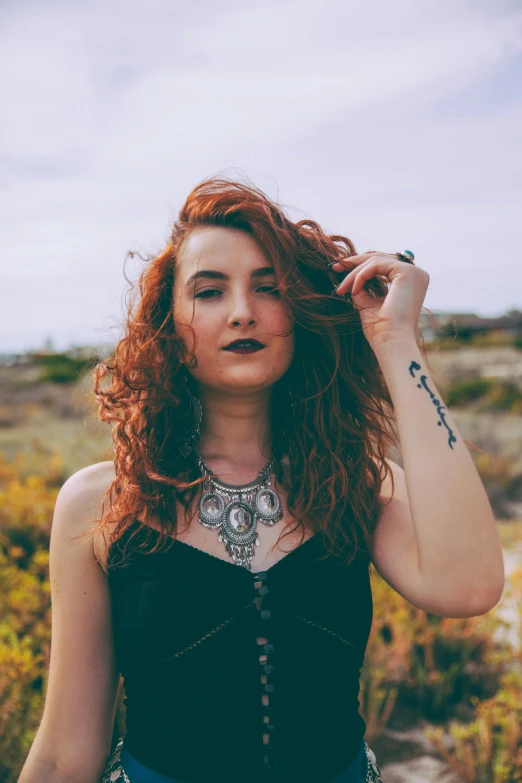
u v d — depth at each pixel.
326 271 1.63
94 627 1.46
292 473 1.55
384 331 1.52
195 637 1.36
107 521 1.42
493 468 9.68
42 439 12.88
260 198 1.55
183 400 1.59
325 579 1.44
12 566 4.63
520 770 3.00
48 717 1.45
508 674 3.59
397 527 1.54
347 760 1.42
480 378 18.88
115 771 1.43
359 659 1.49
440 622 4.11
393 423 1.76
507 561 5.93
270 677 1.36
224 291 1.48
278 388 1.67
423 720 3.69
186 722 1.35
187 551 1.40
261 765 1.35
